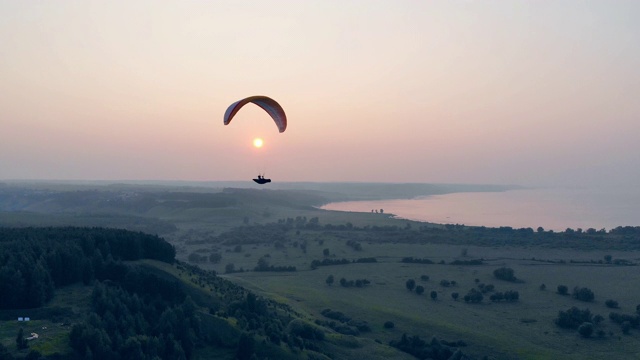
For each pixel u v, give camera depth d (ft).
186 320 278.05
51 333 246.47
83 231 401.90
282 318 357.82
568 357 349.00
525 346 366.02
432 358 335.67
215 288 371.15
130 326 262.88
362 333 382.63
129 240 371.76
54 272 306.96
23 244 333.83
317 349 315.37
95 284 301.43
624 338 393.09
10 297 274.16
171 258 405.59
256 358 272.31
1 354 217.15
